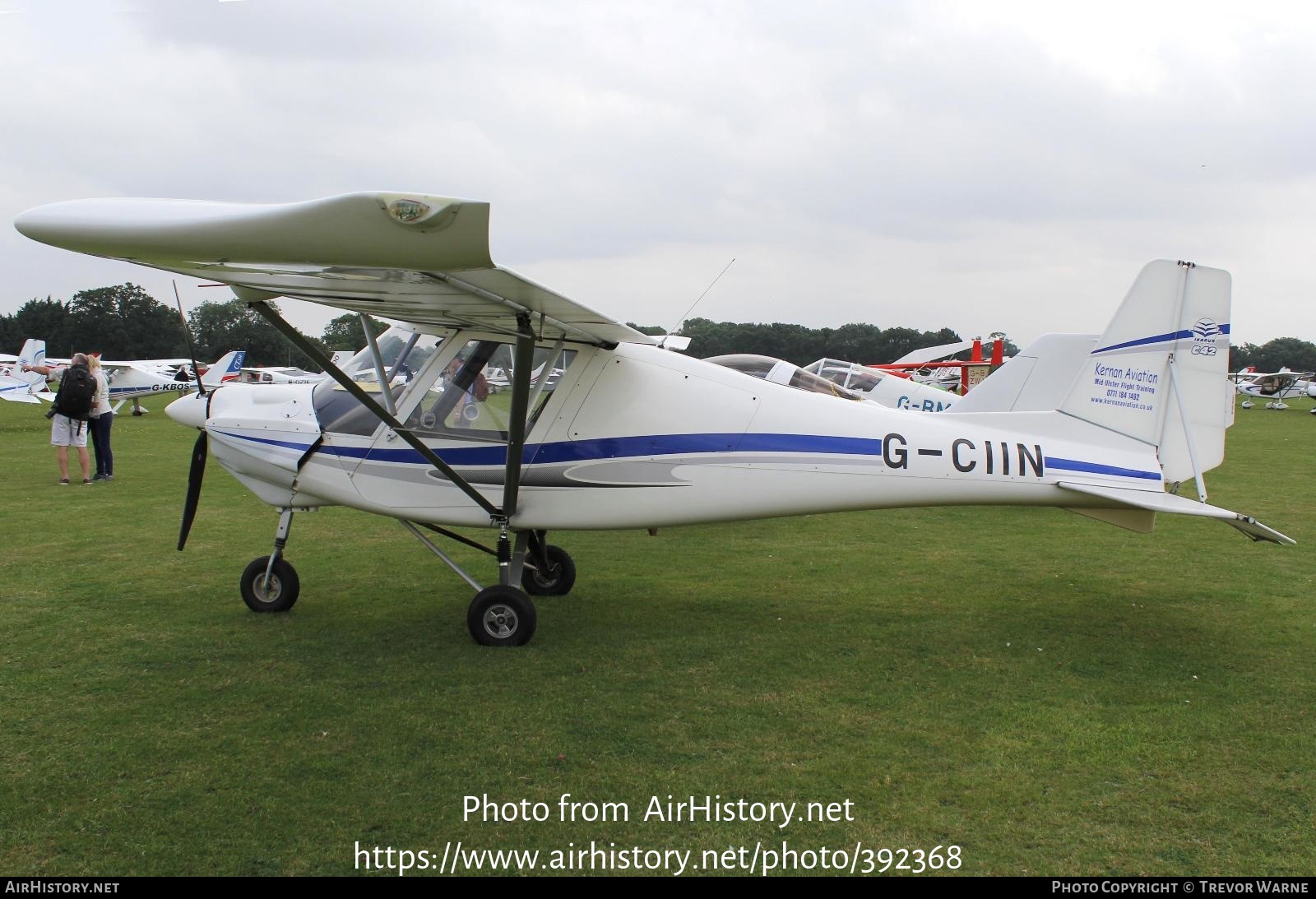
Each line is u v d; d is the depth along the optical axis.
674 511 4.91
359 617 5.14
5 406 27.69
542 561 5.70
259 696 3.88
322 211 2.75
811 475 4.93
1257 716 3.80
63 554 6.67
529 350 4.22
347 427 4.96
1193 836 2.82
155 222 3.04
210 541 7.25
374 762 3.26
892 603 5.67
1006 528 8.59
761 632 4.98
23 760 3.22
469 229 2.76
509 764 3.26
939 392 13.47
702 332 34.31
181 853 2.64
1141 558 7.15
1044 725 3.68
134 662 4.29
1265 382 38.47
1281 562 7.00
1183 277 5.24
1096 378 5.20
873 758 3.35
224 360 27.33
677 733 3.56
